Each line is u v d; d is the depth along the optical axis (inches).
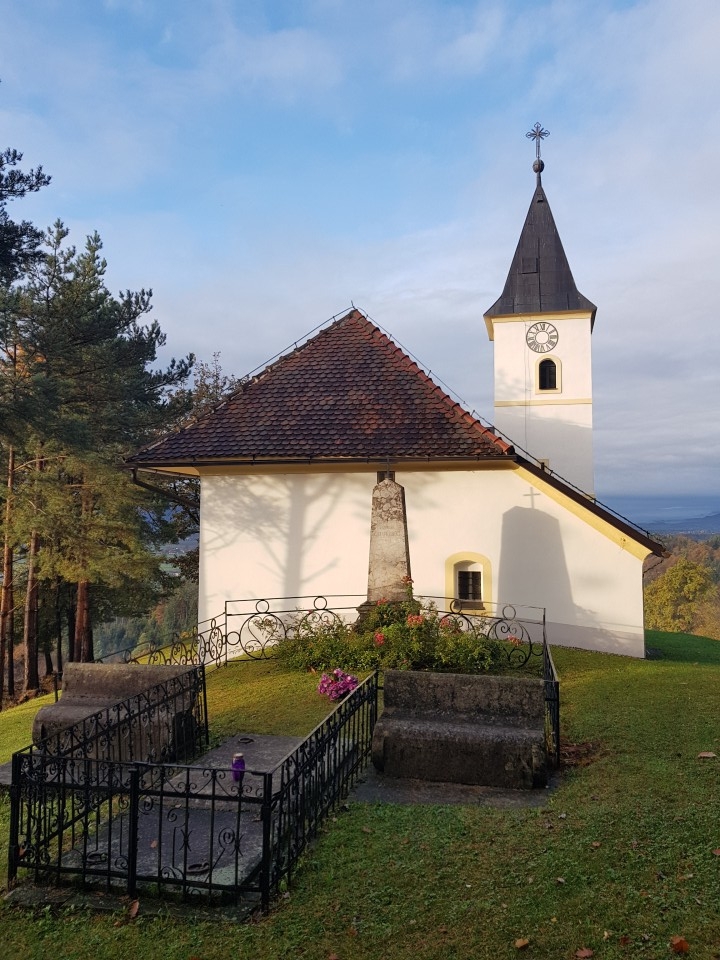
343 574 620.1
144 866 212.1
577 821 234.1
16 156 649.6
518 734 279.3
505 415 1133.1
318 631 530.9
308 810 229.8
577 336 1125.1
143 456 625.6
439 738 282.7
